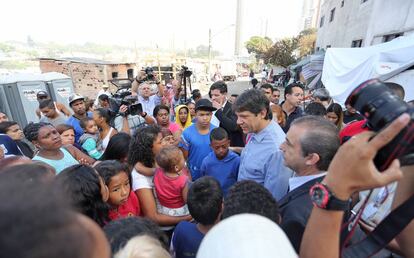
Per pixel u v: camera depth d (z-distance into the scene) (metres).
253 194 1.10
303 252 0.75
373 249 0.83
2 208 0.35
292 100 4.09
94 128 3.47
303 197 1.21
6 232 0.33
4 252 0.33
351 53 6.59
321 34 20.42
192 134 3.21
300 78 19.62
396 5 7.56
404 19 7.06
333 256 0.71
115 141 2.47
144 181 2.05
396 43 5.64
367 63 5.60
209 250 0.57
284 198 1.36
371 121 0.67
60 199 0.41
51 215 0.37
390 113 0.62
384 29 8.27
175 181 1.96
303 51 31.61
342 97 6.34
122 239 1.14
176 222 2.02
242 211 1.03
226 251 0.54
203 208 1.45
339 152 0.68
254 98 2.02
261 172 2.09
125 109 4.12
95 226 0.49
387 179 0.62
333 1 16.41
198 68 32.81
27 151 3.67
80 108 4.20
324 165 1.26
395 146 0.60
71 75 14.75
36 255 0.33
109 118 3.70
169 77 16.95
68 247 0.36
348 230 0.96
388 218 0.82
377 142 0.59
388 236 0.81
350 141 0.65
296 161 1.34
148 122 4.41
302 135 1.30
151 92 5.77
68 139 3.04
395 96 0.67
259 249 0.53
